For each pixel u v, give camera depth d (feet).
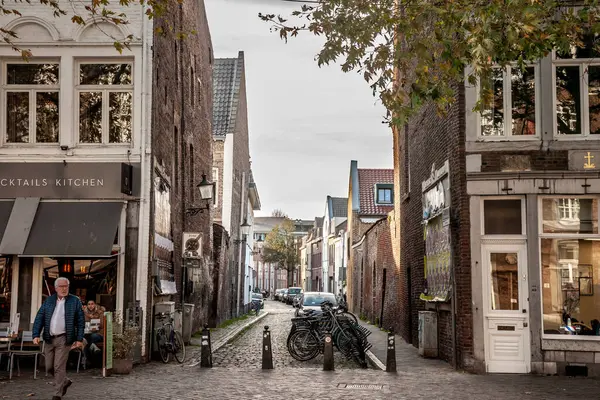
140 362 54.24
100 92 56.59
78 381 44.29
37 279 54.80
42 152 55.62
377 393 40.78
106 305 54.95
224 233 109.91
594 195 50.85
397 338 83.05
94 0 41.24
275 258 311.27
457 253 52.08
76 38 55.93
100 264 55.36
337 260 208.64
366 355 61.98
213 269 103.65
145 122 55.88
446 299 54.90
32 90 56.70
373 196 164.76
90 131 56.44
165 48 63.21
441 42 36.63
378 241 109.91
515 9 33.91
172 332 56.49
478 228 51.03
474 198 51.16
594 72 51.29
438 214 58.13
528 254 50.49
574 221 50.98
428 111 64.13
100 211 54.54
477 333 50.49
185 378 46.44
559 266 50.83
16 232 53.31
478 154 51.26
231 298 128.47
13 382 43.57
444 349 58.03
